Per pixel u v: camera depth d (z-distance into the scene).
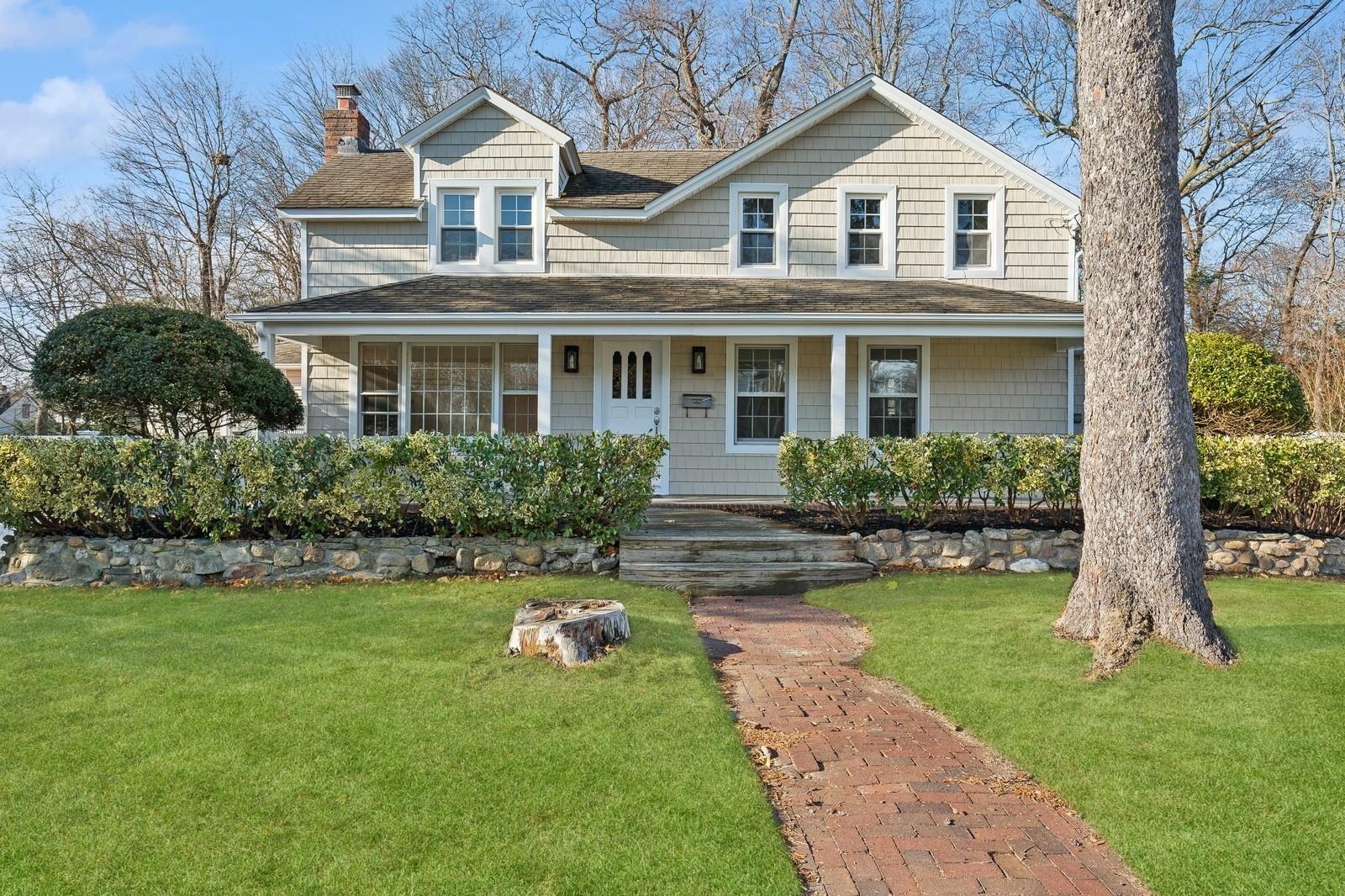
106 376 9.97
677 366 13.20
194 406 10.77
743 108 29.62
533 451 8.55
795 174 13.52
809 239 13.55
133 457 8.34
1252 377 12.25
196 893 2.95
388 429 13.19
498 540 8.65
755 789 3.76
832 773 4.09
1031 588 7.96
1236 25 23.59
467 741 4.23
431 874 3.06
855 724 4.77
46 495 8.34
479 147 13.65
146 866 3.12
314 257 13.70
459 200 13.77
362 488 8.45
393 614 6.75
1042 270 13.43
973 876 3.15
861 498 9.30
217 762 3.99
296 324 11.27
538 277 13.61
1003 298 12.38
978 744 4.49
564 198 13.55
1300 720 4.47
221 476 8.37
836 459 9.31
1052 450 9.10
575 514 8.66
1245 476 9.10
